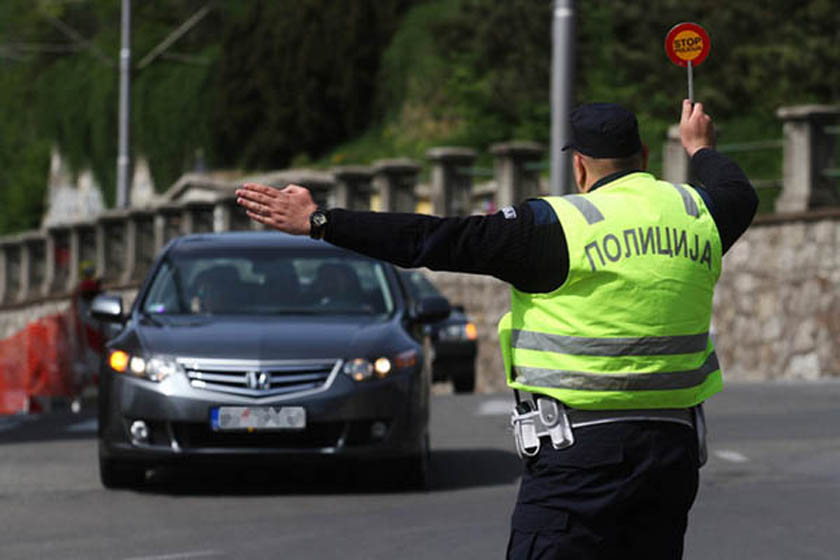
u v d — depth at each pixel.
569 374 12.37
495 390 72.25
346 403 27.86
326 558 22.19
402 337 29.17
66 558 22.45
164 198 136.12
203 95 146.88
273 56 140.75
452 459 33.41
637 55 106.19
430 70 129.25
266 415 27.72
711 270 12.70
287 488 29.30
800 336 60.94
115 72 153.00
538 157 75.50
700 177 13.32
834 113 62.78
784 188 63.47
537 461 12.55
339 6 138.12
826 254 60.03
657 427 12.48
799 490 28.11
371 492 28.59
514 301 12.66
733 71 102.81
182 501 27.80
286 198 12.36
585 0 110.56
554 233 12.34
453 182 76.94
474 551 22.55
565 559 12.39
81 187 157.00
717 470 30.84
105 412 28.69
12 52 168.12
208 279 31.09
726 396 47.50
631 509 12.48
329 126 138.50
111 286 97.12
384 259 12.34
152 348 28.44
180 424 27.95
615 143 12.84
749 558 21.89
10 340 62.19
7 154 168.00
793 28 103.50
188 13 158.25
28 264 113.44
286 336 28.56
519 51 115.44
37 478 31.00
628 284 12.34
